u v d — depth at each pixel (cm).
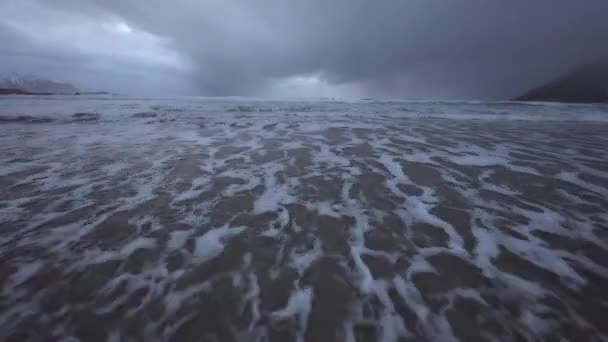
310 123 997
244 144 640
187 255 240
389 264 228
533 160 505
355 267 225
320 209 320
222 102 2394
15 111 1309
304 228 281
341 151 572
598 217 296
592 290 197
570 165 475
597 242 253
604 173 432
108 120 1065
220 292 200
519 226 281
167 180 412
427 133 786
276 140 684
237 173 440
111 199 349
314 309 186
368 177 419
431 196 353
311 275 216
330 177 420
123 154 557
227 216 306
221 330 172
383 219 297
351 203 335
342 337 167
